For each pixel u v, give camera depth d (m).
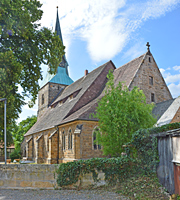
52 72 22.97
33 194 10.64
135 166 11.89
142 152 11.82
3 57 16.06
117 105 14.75
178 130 7.94
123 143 14.43
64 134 25.00
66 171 12.01
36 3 21.64
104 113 15.35
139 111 14.76
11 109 16.48
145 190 9.76
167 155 9.47
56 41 22.11
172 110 20.02
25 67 20.97
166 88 26.30
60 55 22.67
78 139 21.06
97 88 28.16
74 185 11.84
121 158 12.21
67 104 30.34
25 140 42.41
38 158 30.95
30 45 19.88
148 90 24.62
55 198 9.74
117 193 10.28
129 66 27.67
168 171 9.33
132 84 23.50
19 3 18.09
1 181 12.22
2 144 22.25
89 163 12.01
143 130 11.75
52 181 12.04
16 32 18.11
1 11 15.73
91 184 11.87
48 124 30.69
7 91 15.85
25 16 17.97
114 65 31.75
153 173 11.06
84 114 21.55
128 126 14.72
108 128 14.86
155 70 25.91
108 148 14.91
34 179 12.11
